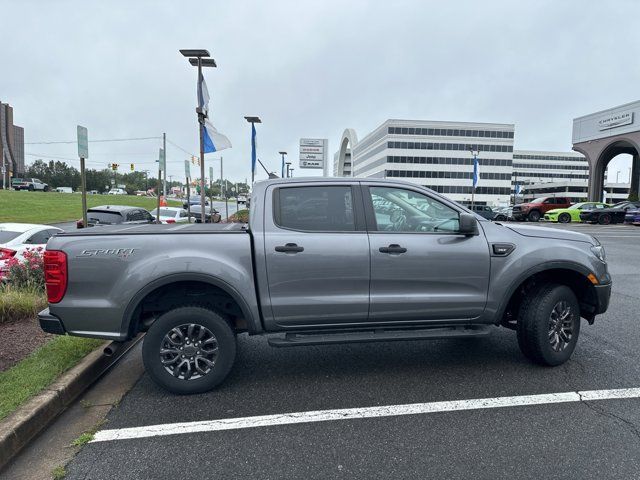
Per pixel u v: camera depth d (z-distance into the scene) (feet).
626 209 100.48
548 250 14.28
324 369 15.01
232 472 9.34
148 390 13.53
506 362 15.44
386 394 13.01
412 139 313.53
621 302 24.29
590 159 158.71
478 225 14.28
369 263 13.24
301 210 13.51
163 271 12.47
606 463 9.52
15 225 31.94
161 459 9.84
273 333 13.38
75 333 12.58
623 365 15.06
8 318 19.29
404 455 9.89
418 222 14.05
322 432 10.91
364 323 13.60
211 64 45.55
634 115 139.44
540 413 11.76
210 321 12.93
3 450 9.69
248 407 12.29
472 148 316.81
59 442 10.59
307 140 150.41
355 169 442.50
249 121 69.56
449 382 13.82
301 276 13.02
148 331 12.83
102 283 12.49
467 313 13.98
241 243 12.99
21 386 12.38
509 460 9.66
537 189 384.27
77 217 112.88
